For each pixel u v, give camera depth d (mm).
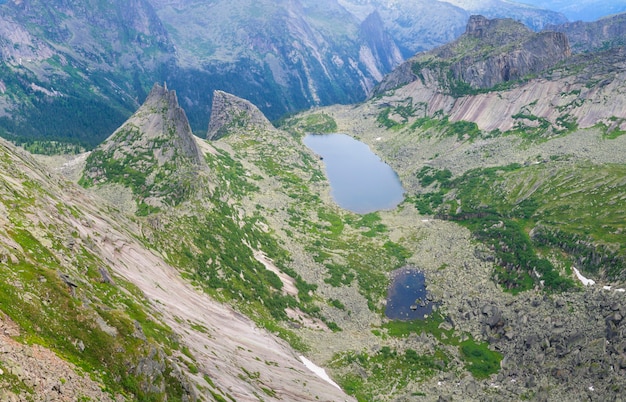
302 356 140500
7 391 46125
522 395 128000
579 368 130500
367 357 148750
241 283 160875
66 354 59000
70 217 103375
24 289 62938
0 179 94875
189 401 70438
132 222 145500
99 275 86375
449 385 136625
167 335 84000
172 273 131500
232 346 109625
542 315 162625
